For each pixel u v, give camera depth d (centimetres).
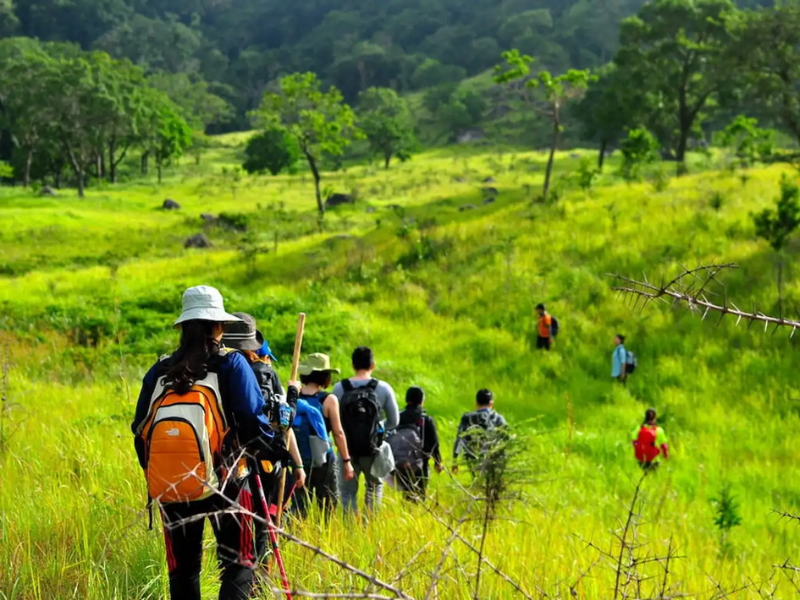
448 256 3062
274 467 450
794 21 4869
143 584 430
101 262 5003
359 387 776
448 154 16550
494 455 484
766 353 2034
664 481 1277
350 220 6869
